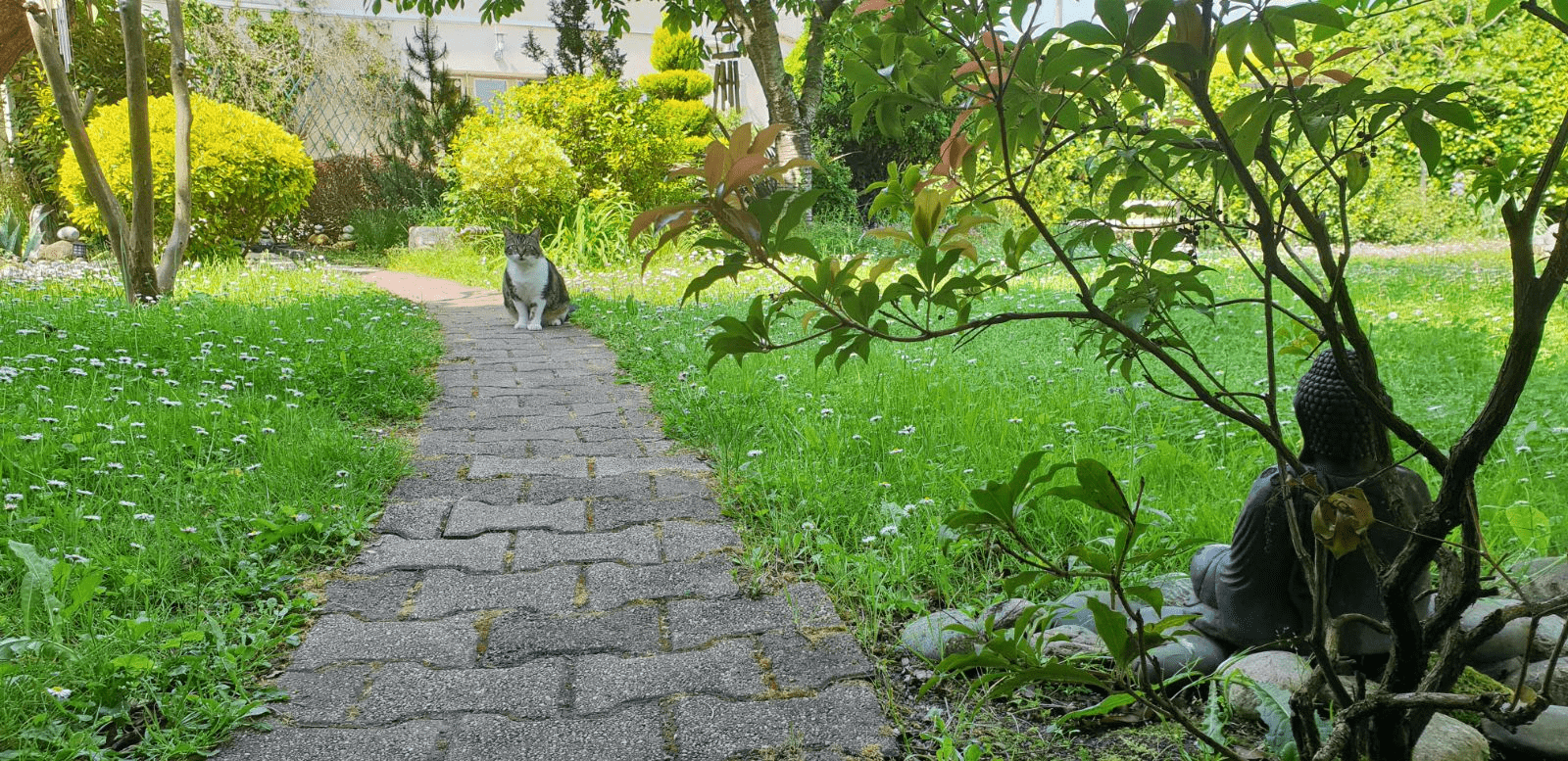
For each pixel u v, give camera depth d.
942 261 1.31
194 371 5.76
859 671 2.68
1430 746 2.06
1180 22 1.15
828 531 3.66
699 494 4.25
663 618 3.03
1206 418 4.87
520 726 2.41
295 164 13.06
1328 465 2.20
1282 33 1.12
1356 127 1.35
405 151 18.62
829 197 17.39
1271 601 2.39
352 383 5.88
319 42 18.52
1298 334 1.87
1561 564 2.84
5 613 2.80
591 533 3.77
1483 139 8.37
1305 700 1.58
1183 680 2.51
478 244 14.34
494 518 3.92
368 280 12.44
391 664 2.72
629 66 21.98
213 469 4.07
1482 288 9.61
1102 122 1.45
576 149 14.75
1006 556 3.24
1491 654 2.54
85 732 2.24
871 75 1.37
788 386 5.78
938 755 2.21
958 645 2.69
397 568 3.42
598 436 5.32
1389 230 15.83
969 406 5.02
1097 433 4.66
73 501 3.65
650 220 1.19
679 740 2.35
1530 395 4.94
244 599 3.11
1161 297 1.55
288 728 2.39
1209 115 1.25
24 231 14.30
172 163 12.02
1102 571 1.33
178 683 2.53
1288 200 1.40
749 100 22.11
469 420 5.65
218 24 17.34
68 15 8.56
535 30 21.09
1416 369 5.78
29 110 15.34
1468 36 8.63
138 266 8.58
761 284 10.52
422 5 14.41
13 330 6.61
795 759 2.28
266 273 11.42
